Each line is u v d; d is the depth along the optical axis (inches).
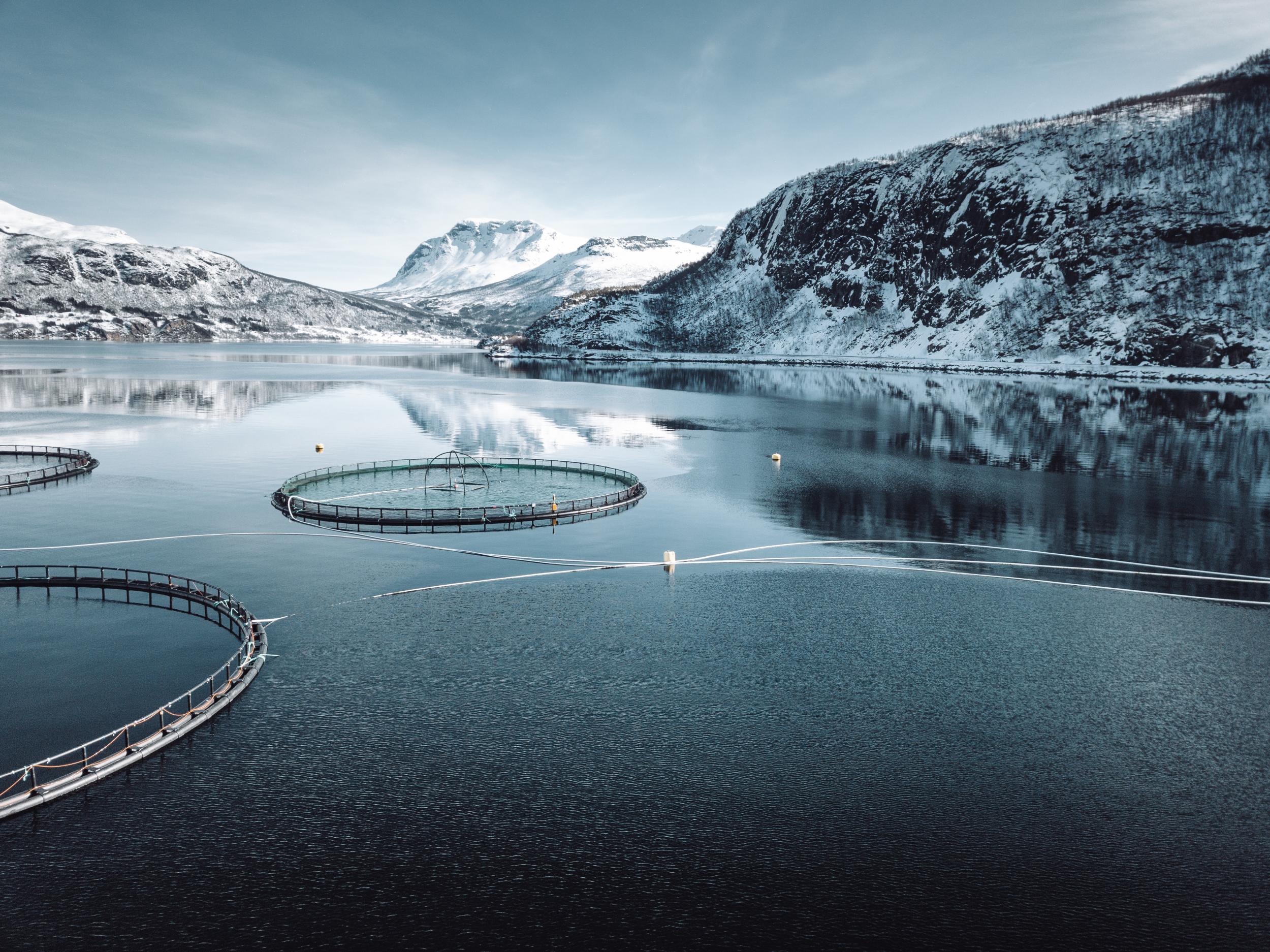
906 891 879.1
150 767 1082.1
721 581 1907.0
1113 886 889.5
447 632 1556.3
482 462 3400.6
